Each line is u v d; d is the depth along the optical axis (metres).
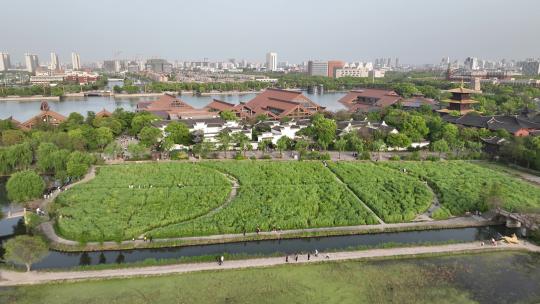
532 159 134.62
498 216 93.62
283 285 65.00
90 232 80.75
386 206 98.31
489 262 74.06
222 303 60.16
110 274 66.56
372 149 154.12
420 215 96.31
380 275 68.75
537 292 64.88
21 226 90.56
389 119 195.75
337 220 89.75
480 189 111.31
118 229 82.25
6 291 61.88
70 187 108.06
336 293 63.28
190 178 115.38
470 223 92.44
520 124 169.00
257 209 93.69
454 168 131.88
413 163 136.75
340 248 78.25
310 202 99.38
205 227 84.00
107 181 112.00
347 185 114.62
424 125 171.62
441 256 75.75
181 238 81.25
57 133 146.62
